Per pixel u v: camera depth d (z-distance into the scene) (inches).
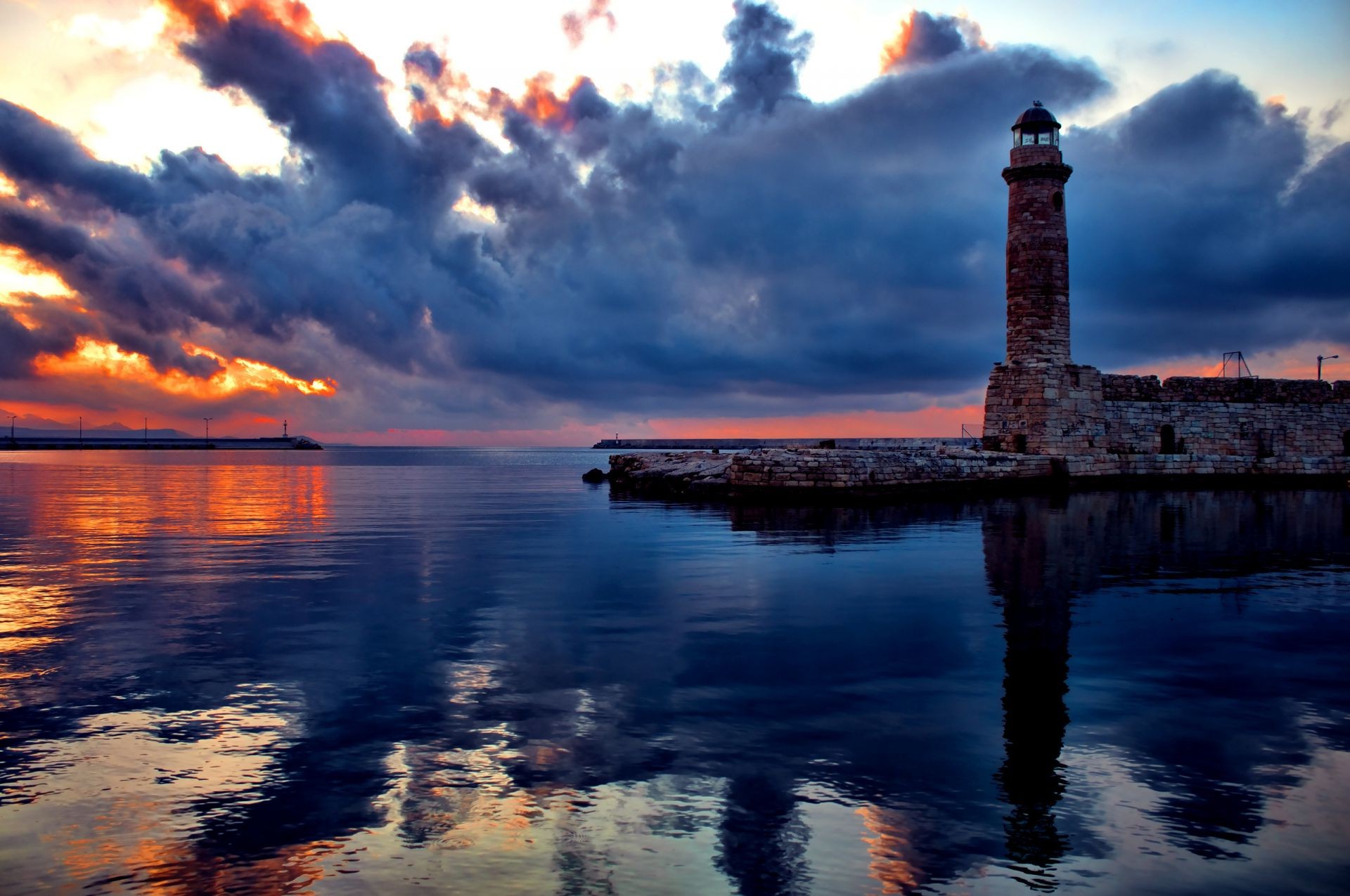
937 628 505.0
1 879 233.8
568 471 4222.4
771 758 312.3
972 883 232.2
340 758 315.0
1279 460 1763.0
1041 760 309.3
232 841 254.8
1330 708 362.3
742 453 1566.2
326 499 1841.8
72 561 820.0
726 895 227.0
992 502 1380.4
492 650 462.6
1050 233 1567.4
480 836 257.1
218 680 409.7
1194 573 684.7
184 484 2566.4
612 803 278.1
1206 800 278.5
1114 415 1662.2
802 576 692.1
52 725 349.4
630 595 620.4
